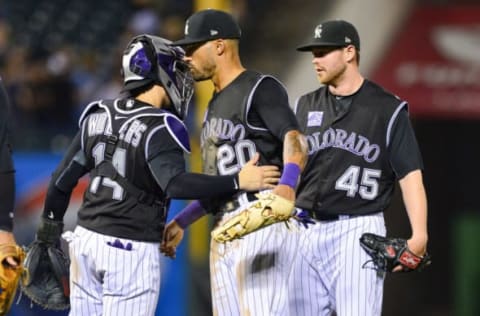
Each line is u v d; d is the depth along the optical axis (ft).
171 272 128.88
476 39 147.43
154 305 65.05
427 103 148.66
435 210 174.70
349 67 70.64
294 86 156.66
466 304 171.22
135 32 170.50
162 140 63.10
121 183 63.72
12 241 62.34
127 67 65.62
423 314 172.65
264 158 65.87
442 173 174.19
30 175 131.03
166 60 65.51
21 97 156.15
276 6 174.40
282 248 66.28
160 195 64.54
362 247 69.41
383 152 69.97
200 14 66.64
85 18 185.06
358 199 70.28
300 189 71.82
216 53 66.54
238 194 65.77
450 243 174.50
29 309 120.98
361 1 155.33
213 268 67.72
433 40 148.66
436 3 148.97
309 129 71.41
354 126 70.18
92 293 65.05
